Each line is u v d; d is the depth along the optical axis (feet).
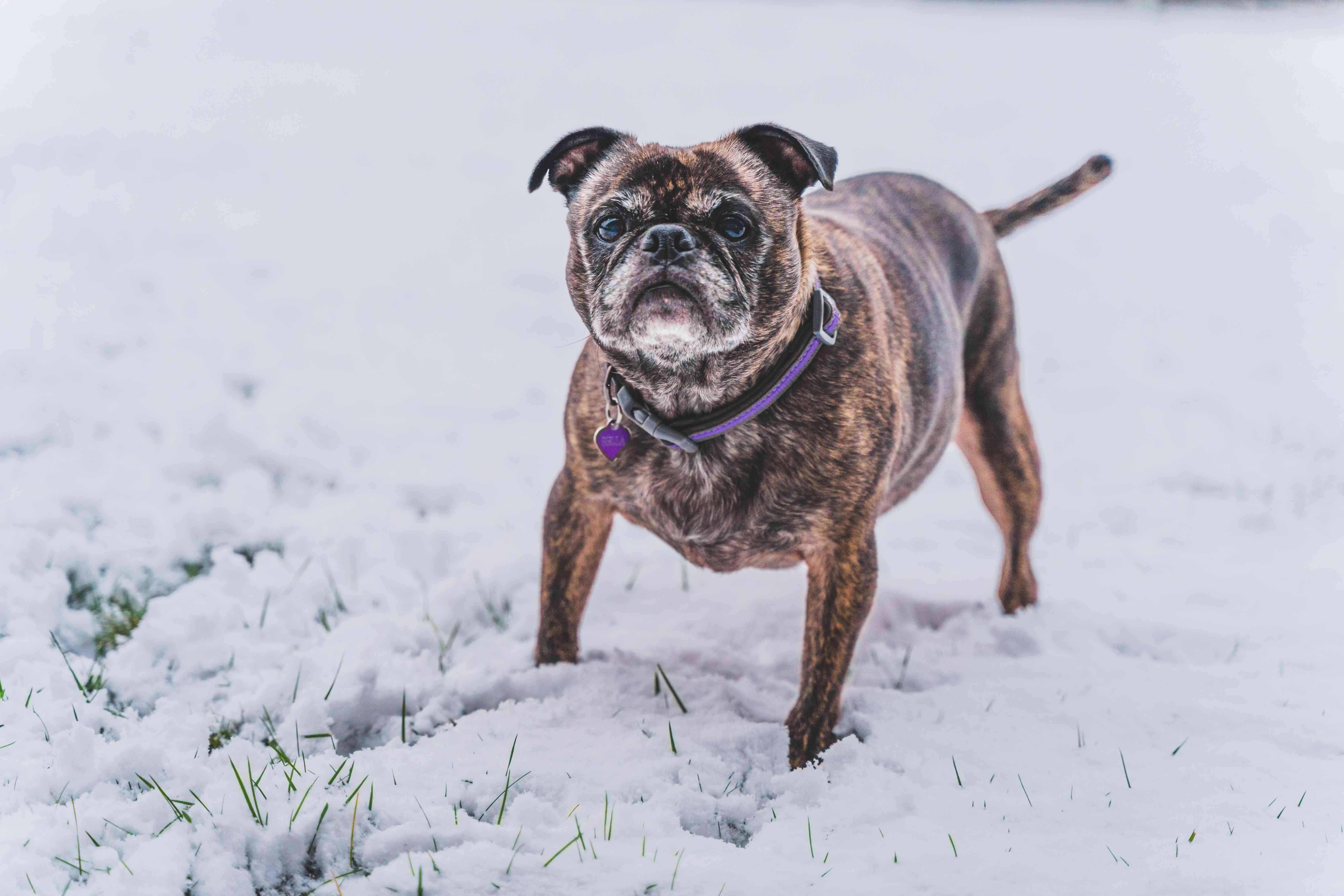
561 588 10.51
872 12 74.69
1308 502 17.22
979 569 14.53
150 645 10.42
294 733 9.23
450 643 11.28
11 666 9.73
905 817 8.22
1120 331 26.08
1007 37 65.00
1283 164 41.50
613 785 8.43
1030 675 10.98
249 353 20.26
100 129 34.53
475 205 32.58
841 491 9.32
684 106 43.70
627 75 49.47
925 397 10.59
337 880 7.16
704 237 8.54
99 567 12.07
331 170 34.37
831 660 9.46
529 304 25.34
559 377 21.54
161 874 6.99
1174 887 7.14
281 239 27.55
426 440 17.81
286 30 53.88
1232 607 13.05
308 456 15.98
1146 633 12.14
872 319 9.69
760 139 9.23
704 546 9.77
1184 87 52.80
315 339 21.65
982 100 47.96
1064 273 30.25
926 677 11.05
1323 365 24.25
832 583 9.56
